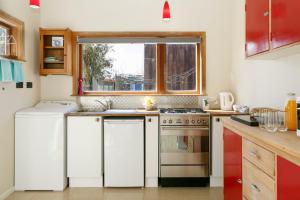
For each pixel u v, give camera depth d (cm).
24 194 355
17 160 365
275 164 166
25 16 385
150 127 379
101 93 451
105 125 375
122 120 375
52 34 411
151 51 455
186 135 375
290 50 227
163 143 377
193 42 442
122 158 376
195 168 379
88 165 379
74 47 441
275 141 170
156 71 452
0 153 329
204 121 375
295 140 174
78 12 441
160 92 451
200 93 447
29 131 365
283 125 226
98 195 353
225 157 281
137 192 363
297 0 187
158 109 430
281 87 281
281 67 281
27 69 392
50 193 361
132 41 441
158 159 381
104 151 377
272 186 170
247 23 289
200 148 378
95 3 442
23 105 384
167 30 443
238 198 238
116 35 442
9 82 346
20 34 363
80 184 385
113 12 442
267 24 238
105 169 377
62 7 441
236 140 243
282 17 210
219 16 443
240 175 232
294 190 143
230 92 442
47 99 442
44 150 367
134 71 457
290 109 216
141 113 379
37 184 367
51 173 368
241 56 398
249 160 211
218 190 369
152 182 384
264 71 323
